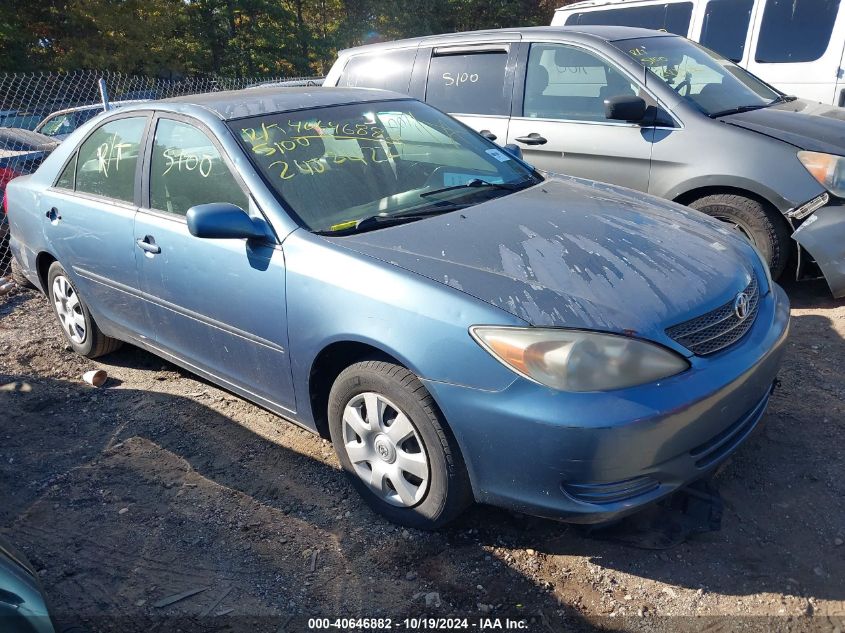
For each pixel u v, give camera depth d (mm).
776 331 2900
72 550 3008
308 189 3316
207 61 23172
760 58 7672
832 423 3463
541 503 2523
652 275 2746
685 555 2730
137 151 3980
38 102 11773
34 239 4773
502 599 2605
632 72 5156
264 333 3234
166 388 4395
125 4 21359
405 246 2934
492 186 3686
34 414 4176
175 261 3590
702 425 2516
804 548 2729
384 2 24672
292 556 2896
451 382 2564
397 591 2676
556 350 2408
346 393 2971
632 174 5141
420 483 2871
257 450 3650
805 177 4516
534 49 5633
